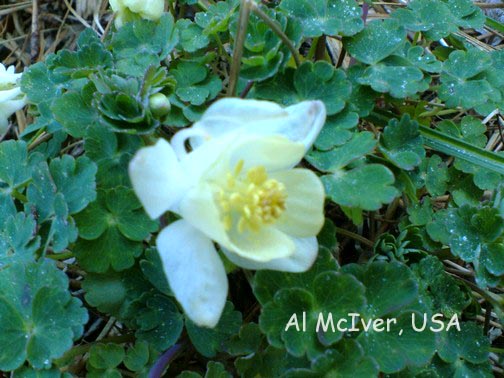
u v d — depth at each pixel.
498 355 0.19
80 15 0.28
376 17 0.27
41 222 0.16
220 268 0.13
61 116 0.17
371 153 0.18
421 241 0.18
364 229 0.20
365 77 0.18
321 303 0.15
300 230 0.13
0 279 0.15
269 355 0.15
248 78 0.18
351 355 0.14
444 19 0.21
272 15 0.18
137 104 0.16
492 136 0.24
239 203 0.13
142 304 0.16
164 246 0.13
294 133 0.13
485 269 0.17
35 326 0.15
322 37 0.20
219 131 0.13
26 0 0.29
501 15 0.28
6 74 0.20
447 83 0.20
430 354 0.15
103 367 0.16
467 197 0.19
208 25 0.18
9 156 0.18
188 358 0.17
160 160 0.12
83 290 0.18
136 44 0.20
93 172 0.16
